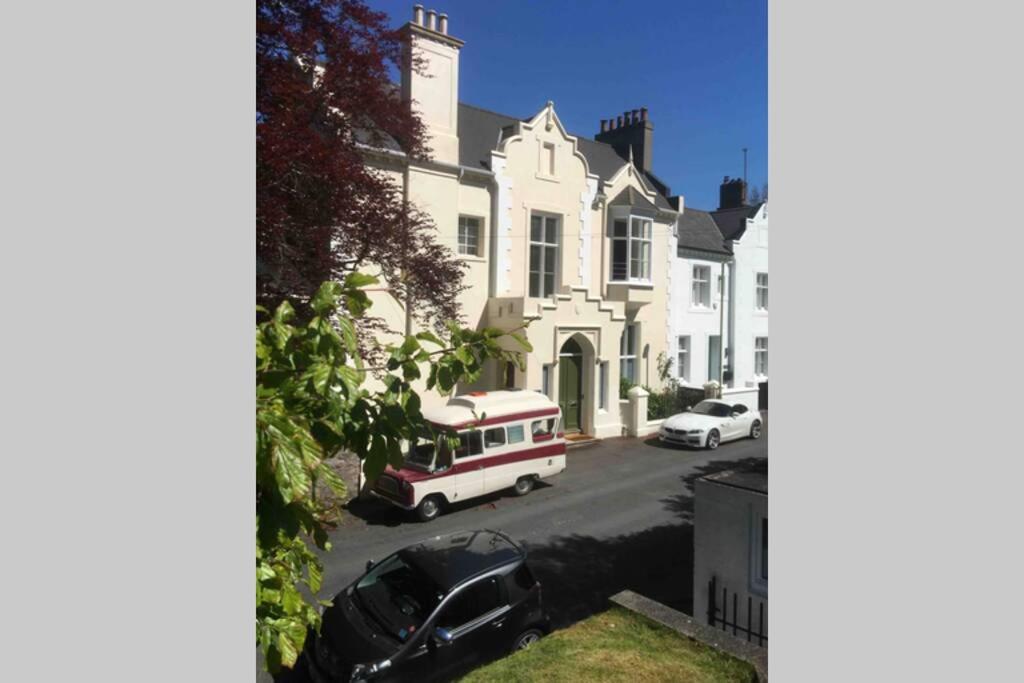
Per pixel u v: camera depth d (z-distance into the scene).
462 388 16.20
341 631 6.11
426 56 15.30
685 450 17.53
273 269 7.38
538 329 16.64
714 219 26.78
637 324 21.05
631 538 10.67
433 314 9.66
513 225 17.28
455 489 11.75
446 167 15.48
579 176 18.95
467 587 6.25
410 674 5.82
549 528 11.13
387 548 10.05
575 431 18.70
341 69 8.09
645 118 23.88
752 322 25.19
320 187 7.74
